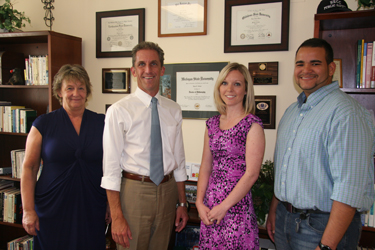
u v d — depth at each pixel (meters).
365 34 1.72
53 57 2.11
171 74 2.12
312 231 1.13
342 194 1.00
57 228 1.43
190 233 2.00
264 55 1.92
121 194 1.40
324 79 1.17
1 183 2.44
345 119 1.04
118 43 2.26
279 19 1.87
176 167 1.56
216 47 2.03
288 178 1.20
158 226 1.41
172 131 1.51
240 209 1.25
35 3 2.50
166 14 2.11
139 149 1.39
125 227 1.33
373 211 1.52
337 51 1.77
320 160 1.11
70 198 1.44
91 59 2.36
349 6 1.74
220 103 1.38
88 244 1.47
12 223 2.27
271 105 1.91
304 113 1.21
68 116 1.51
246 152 1.25
